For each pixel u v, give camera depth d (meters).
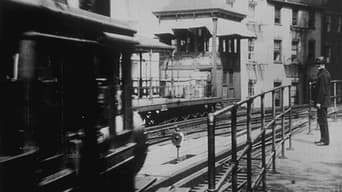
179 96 29.22
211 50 34.53
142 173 8.66
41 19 4.55
